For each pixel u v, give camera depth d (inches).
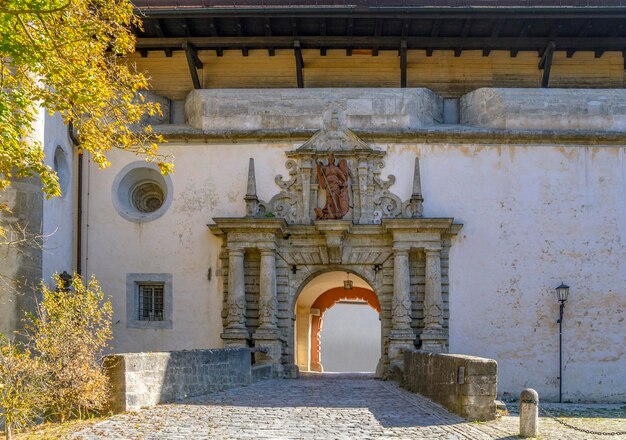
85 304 636.7
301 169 1080.2
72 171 1072.8
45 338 590.9
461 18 1085.8
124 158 1091.9
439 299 1039.6
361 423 567.2
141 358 634.2
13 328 794.2
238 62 1185.4
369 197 1080.2
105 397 606.2
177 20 1099.9
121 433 509.7
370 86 1179.3
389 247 1069.8
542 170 1082.1
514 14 1074.7
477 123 1123.3
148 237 1080.8
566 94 1100.5
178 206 1085.1
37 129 876.6
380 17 1083.9
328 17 1085.1
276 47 1154.7
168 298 1069.8
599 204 1075.9
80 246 1074.7
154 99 1151.0
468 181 1080.2
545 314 1055.0
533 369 1045.8
